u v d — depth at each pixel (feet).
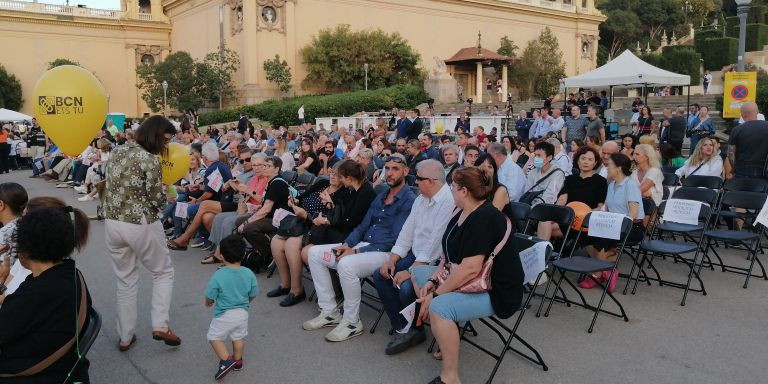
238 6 125.70
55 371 10.02
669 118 51.78
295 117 106.63
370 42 125.49
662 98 92.94
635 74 60.44
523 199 25.34
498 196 18.13
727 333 16.58
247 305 15.08
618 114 66.80
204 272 24.80
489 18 157.48
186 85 121.49
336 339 16.85
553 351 15.67
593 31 180.65
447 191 16.53
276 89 125.59
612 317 18.12
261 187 26.48
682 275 22.44
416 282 15.61
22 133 90.07
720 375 14.01
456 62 148.46
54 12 141.59
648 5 221.25
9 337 9.51
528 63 155.12
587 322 17.76
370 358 15.67
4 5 136.56
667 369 14.40
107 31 147.74
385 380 14.34
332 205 20.01
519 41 164.14
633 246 23.11
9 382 9.75
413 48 144.15
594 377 14.10
